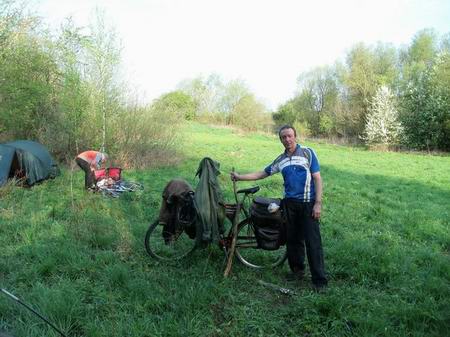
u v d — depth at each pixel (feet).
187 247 20.24
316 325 13.58
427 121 113.60
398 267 18.79
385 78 137.39
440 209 34.58
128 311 14.16
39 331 12.30
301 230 17.10
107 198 31.22
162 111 56.13
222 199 18.07
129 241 20.45
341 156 91.71
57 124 48.65
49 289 14.69
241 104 161.68
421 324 13.64
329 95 161.27
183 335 12.71
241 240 18.56
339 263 19.25
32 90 45.14
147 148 52.44
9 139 48.06
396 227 27.37
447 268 18.85
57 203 28.96
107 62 48.24
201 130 143.23
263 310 14.70
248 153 80.43
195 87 170.60
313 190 16.48
